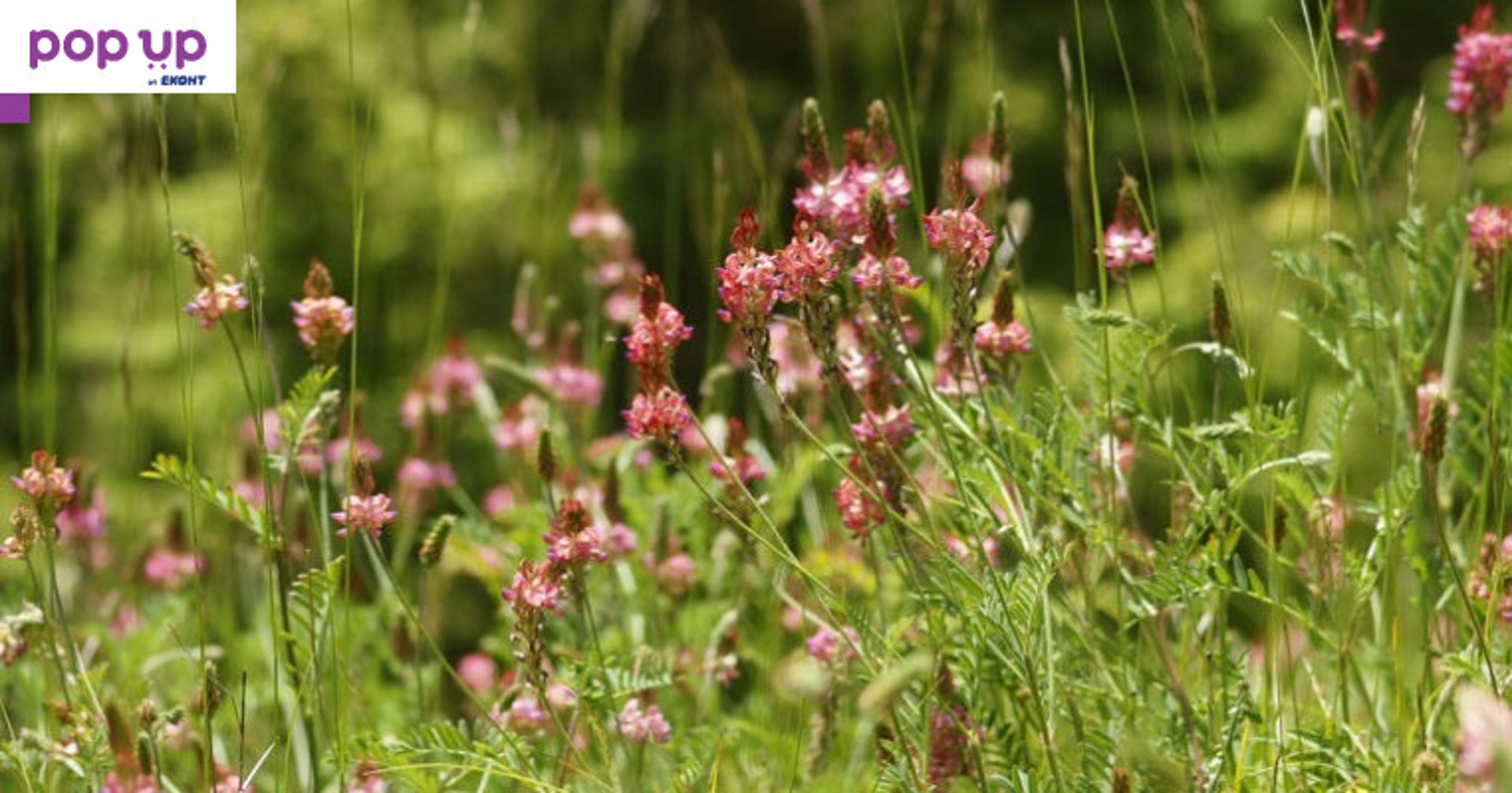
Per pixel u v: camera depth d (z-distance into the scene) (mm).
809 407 2125
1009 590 1753
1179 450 1885
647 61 5309
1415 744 1807
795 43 5262
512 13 5082
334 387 2281
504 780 1893
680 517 2104
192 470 1836
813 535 2129
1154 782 1823
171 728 1939
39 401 4715
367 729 1927
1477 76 1927
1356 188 1938
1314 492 1855
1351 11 1966
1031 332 1896
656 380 1743
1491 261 1887
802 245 1739
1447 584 1889
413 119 4836
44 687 2027
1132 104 1894
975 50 2127
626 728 1891
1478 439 1936
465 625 2992
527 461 2252
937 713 1794
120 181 2393
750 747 2012
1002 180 1915
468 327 4684
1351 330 1939
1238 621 2141
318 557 2154
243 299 1845
